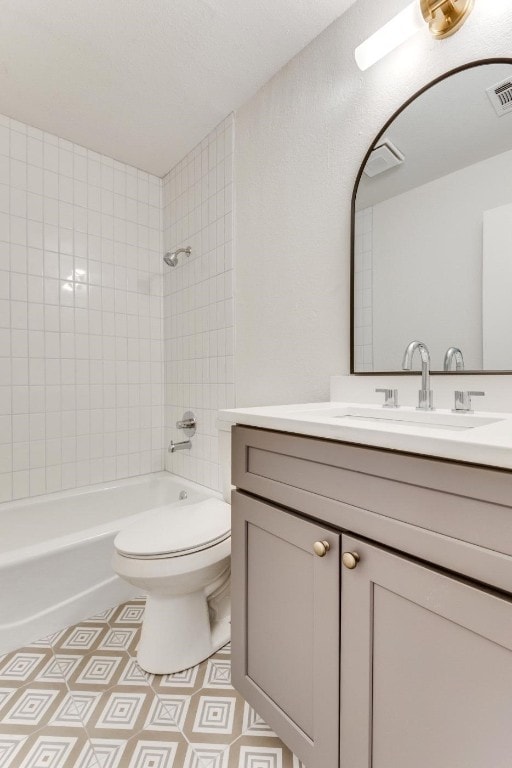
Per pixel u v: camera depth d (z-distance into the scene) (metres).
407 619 0.59
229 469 1.16
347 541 0.67
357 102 1.26
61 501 1.88
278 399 1.57
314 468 0.74
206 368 1.99
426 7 0.99
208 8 1.26
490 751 0.50
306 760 0.76
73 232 2.01
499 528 0.48
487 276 0.99
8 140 1.80
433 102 1.08
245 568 0.93
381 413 1.06
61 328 1.97
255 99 1.65
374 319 1.22
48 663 1.23
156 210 2.34
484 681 0.50
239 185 1.75
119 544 1.17
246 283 1.72
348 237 1.30
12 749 0.93
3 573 1.29
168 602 1.22
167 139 1.98
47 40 1.38
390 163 1.17
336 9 1.28
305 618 0.77
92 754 0.92
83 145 2.03
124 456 2.21
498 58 0.96
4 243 1.79
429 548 0.55
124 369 2.21
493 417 0.84
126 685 1.13
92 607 1.49
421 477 0.56
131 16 1.29
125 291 2.21
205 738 0.96
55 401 1.95
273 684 0.85
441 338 1.07
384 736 0.63
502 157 0.97
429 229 1.10
